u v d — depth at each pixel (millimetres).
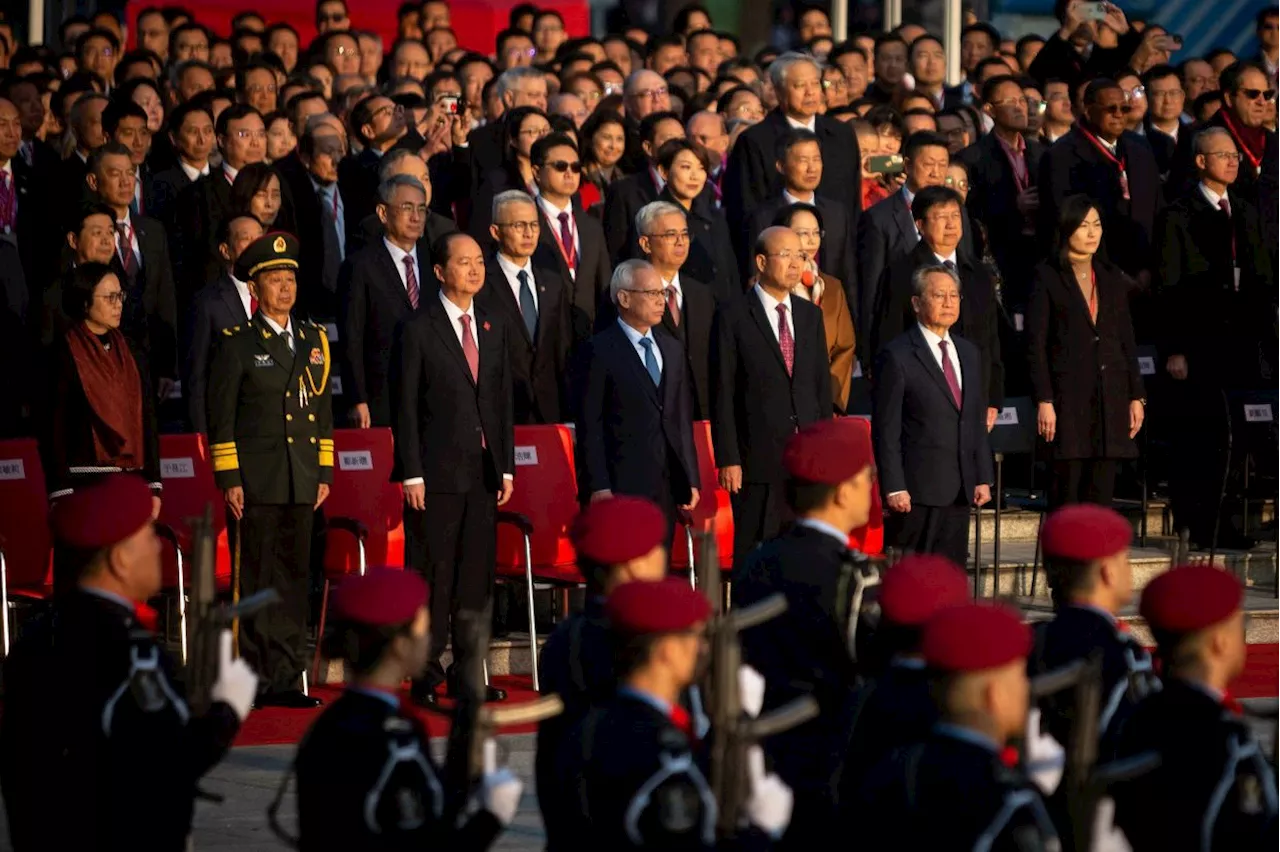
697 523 42000
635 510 22656
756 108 53125
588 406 38625
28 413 43781
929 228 43344
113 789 20750
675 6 75750
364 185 48125
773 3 74875
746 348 40219
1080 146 50250
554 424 42219
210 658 21000
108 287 36844
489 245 45812
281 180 46000
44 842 20969
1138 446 48938
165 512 39312
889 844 17844
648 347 38812
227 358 37312
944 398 39750
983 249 49844
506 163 46500
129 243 44219
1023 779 17641
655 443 38500
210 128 48000
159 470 37781
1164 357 48406
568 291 43969
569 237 44625
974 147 52406
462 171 49625
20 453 38781
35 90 49094
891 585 21484
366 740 19016
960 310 43812
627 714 18688
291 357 37750
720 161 49656
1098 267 44531
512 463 38812
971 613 18125
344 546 39719
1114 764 19984
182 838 21047
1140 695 23062
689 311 43188
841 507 25016
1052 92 54875
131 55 57969
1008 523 49781
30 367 43562
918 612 21250
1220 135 48375
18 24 69438
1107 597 23625
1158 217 48812
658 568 22797
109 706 20797
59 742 20891
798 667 24328
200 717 20984
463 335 38406
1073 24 58000
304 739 19516
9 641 38688
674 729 18438
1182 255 48438
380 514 40062
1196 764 20031
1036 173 51969
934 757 17906
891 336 43875
